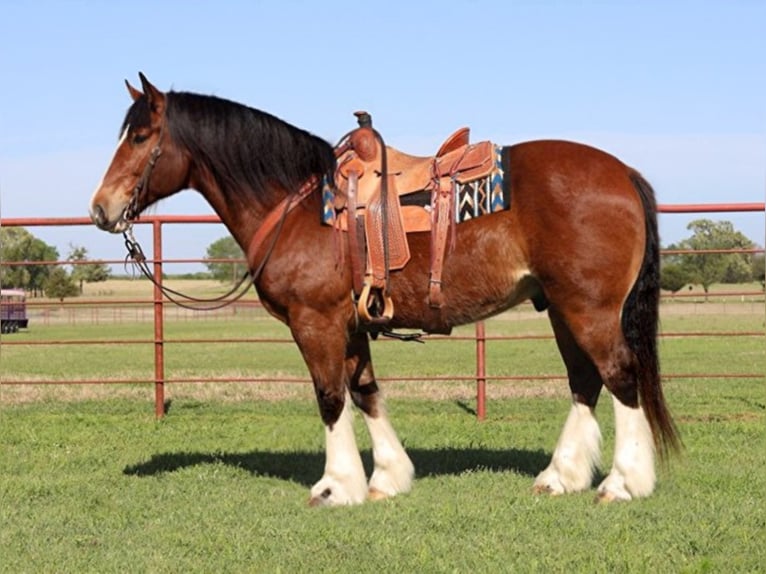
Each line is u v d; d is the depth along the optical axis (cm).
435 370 1474
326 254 550
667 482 591
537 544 471
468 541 480
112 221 578
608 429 854
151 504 580
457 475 653
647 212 539
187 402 1081
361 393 599
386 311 550
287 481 650
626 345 530
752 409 966
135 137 578
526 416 942
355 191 548
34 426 912
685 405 998
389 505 557
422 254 542
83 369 1620
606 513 518
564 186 519
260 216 571
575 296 522
